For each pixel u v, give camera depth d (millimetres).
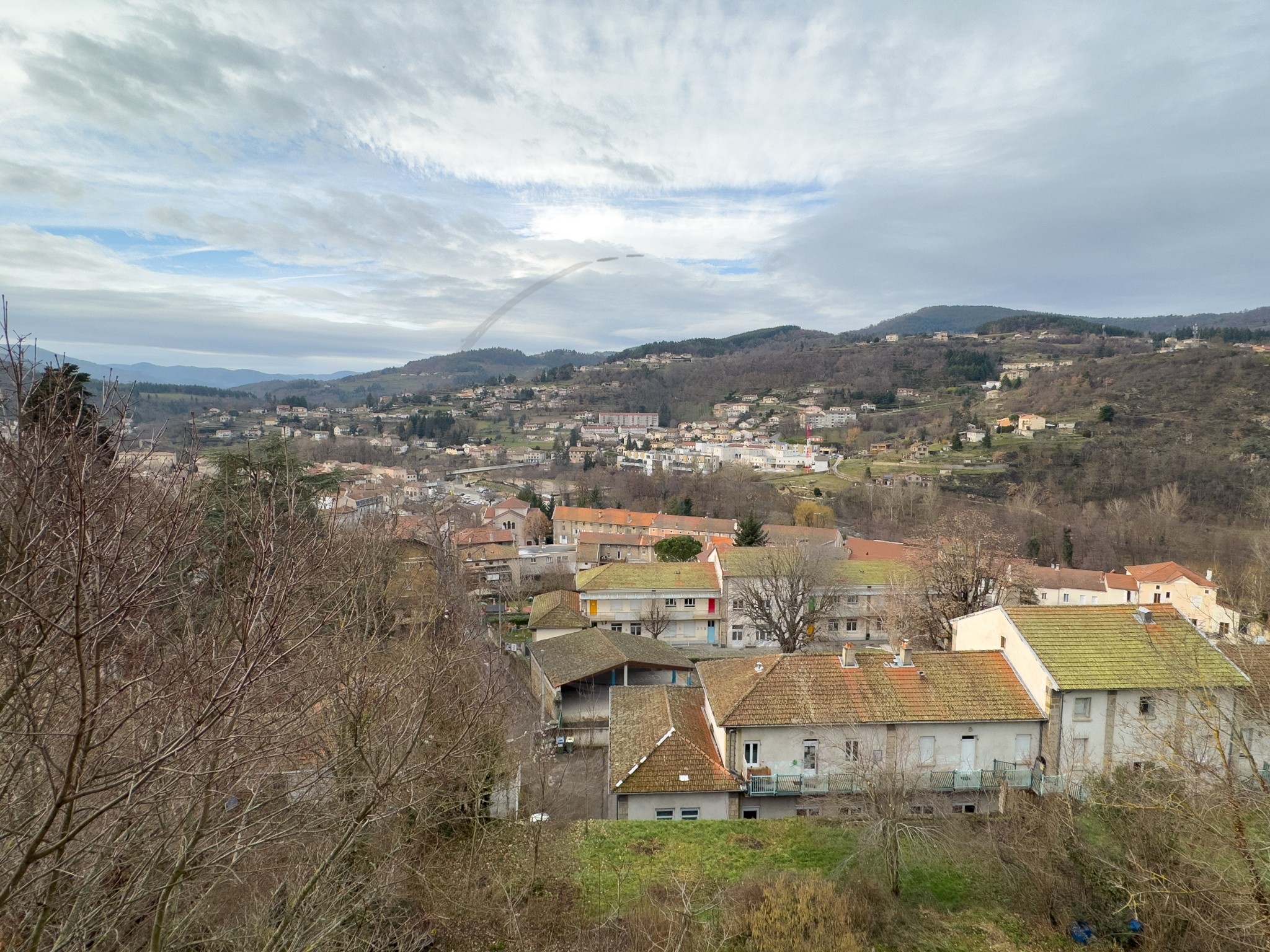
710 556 60000
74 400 7586
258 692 9344
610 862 21078
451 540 45062
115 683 7332
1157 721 25469
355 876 14680
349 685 13688
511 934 17031
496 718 20172
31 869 8203
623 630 54281
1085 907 17797
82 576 6051
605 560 76750
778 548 53938
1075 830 18734
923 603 44688
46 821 6621
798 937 16516
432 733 17438
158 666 8086
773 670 27625
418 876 17250
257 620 7762
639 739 27422
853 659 27703
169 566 7656
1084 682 25328
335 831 13914
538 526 91188
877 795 20562
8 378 6602
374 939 14047
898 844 19844
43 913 7762
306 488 22812
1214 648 26469
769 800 25094
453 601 30469
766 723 25391
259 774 10742
